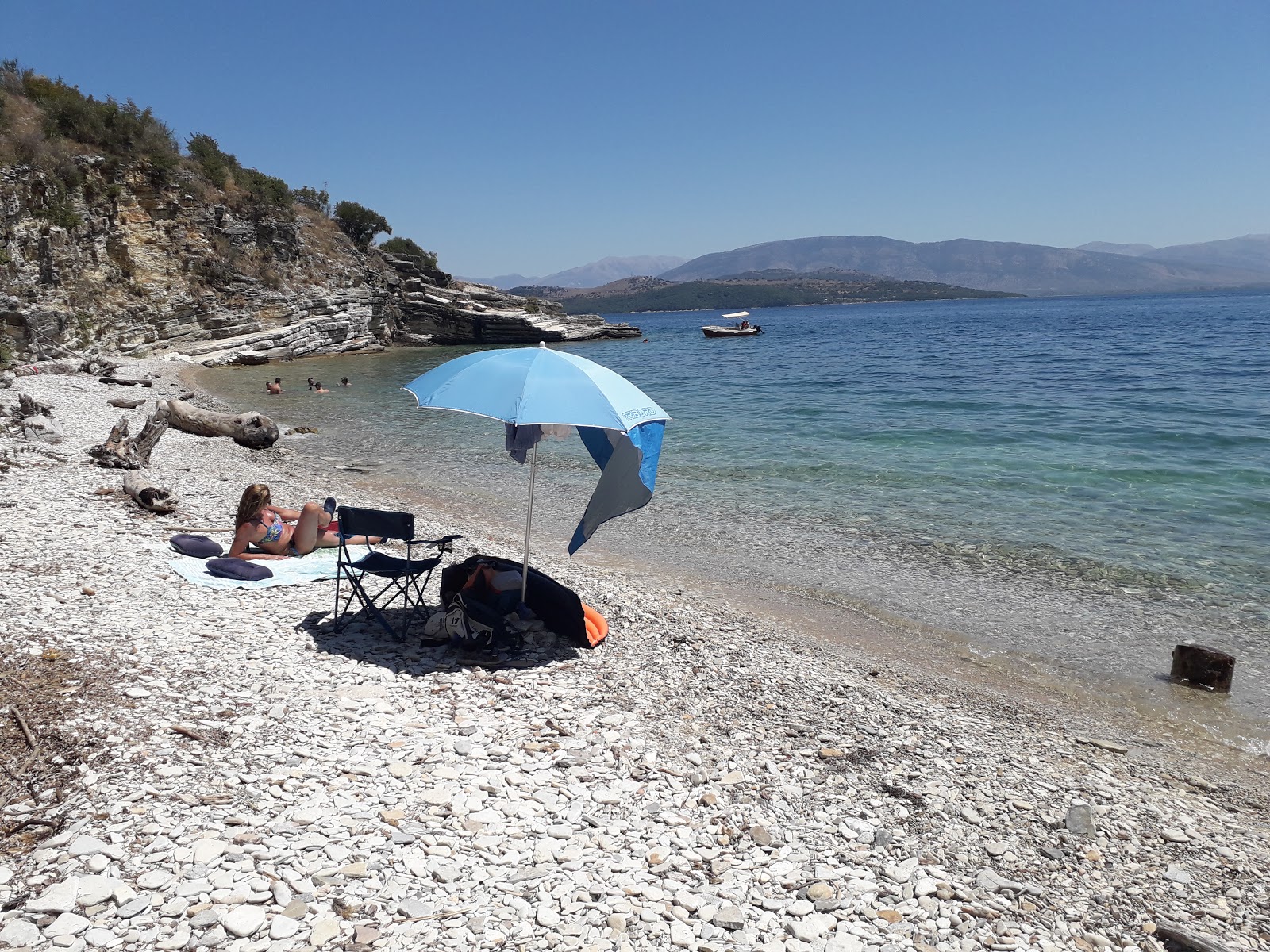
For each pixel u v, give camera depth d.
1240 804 6.56
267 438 22.11
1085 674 9.06
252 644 7.36
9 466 13.48
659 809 5.45
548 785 5.59
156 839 4.42
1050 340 81.25
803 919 4.47
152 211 47.31
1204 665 8.70
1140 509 15.87
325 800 5.03
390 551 11.76
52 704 5.67
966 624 10.41
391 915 4.11
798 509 16.14
